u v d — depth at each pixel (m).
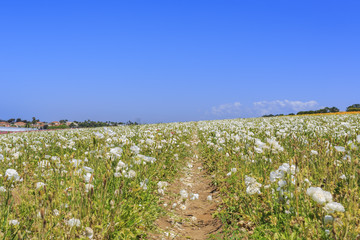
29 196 4.36
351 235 3.28
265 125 16.16
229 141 10.22
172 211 5.96
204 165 10.59
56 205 3.81
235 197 5.87
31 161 6.95
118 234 3.91
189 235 5.02
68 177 4.90
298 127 13.41
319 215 3.78
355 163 4.84
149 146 8.63
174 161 9.88
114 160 5.07
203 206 6.57
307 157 6.18
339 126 12.88
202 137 15.98
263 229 4.29
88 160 6.11
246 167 6.92
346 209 3.82
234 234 4.52
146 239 4.46
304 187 4.26
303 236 3.64
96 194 4.50
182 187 7.96
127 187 5.15
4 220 3.52
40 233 3.23
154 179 7.20
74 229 3.38
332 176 4.97
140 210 4.96
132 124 31.67
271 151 6.34
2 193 3.94
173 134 14.33
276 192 4.84
